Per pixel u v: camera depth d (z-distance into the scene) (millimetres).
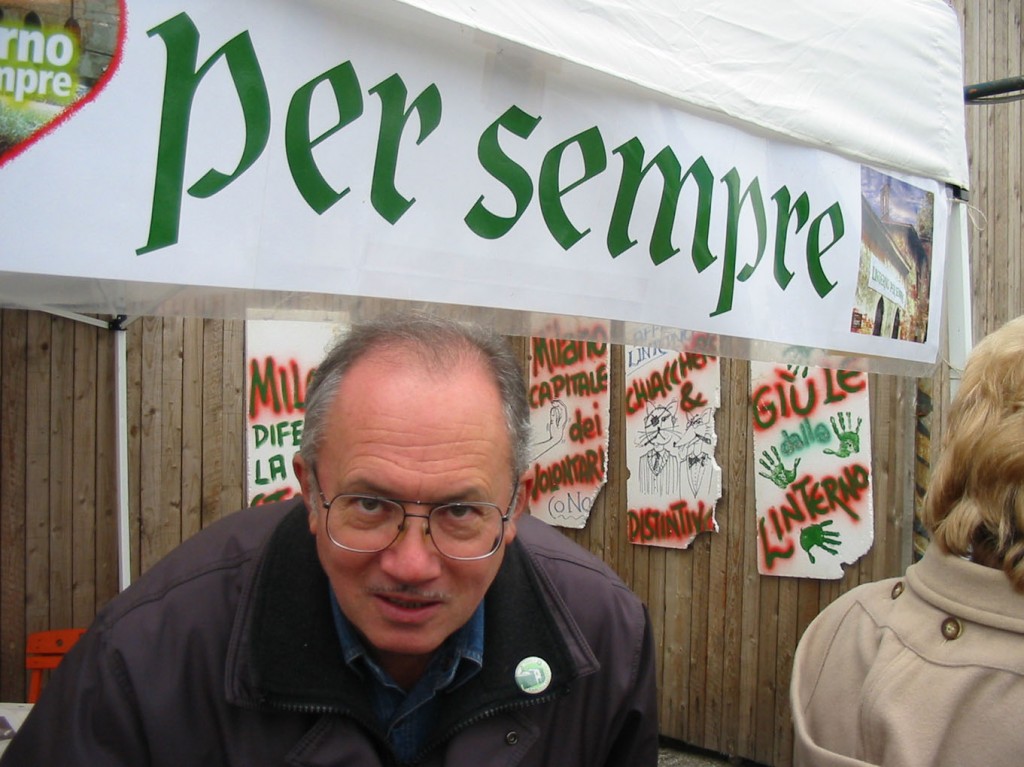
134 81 1196
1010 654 1176
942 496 1315
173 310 1428
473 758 1289
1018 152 5027
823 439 4105
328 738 1233
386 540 1106
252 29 1276
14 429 3176
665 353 4664
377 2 1380
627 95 1695
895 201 2307
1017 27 5047
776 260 2021
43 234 1150
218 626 1287
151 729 1229
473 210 1514
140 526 3396
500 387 1183
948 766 1162
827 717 1362
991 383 1263
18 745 1271
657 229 1766
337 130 1364
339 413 1126
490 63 1508
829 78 2086
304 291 1350
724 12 1841
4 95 1123
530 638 1356
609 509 4934
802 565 4156
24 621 3188
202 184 1255
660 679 4711
